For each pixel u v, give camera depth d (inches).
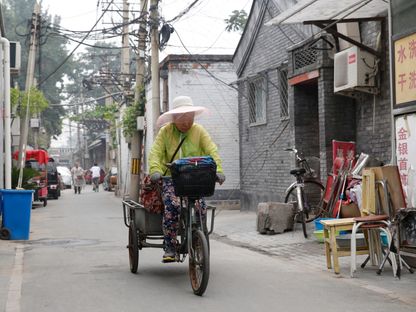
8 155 573.0
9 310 248.8
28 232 504.4
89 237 514.6
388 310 241.6
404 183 368.2
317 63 512.1
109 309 248.1
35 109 927.7
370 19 444.5
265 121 685.3
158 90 741.3
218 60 909.2
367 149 481.7
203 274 263.4
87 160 2913.4
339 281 299.7
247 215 678.5
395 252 295.0
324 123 503.2
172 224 295.7
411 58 361.1
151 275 321.7
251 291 278.2
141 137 922.1
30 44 878.4
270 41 663.1
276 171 656.4
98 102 2329.0
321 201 455.2
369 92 458.6
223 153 906.7
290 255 390.0
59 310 247.9
